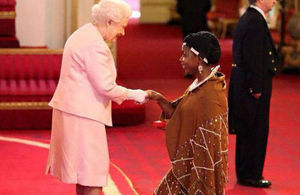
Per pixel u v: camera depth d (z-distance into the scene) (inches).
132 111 380.5
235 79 266.7
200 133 182.4
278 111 429.4
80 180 198.2
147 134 364.2
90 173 197.5
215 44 185.2
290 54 578.2
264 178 286.5
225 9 824.3
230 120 271.1
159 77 546.3
